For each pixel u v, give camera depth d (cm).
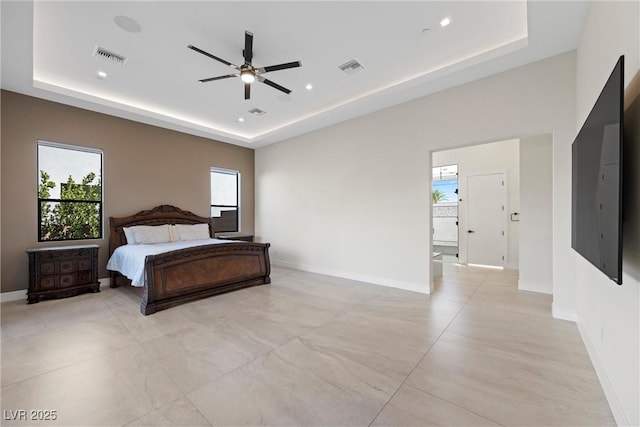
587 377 200
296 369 213
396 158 446
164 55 325
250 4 247
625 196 150
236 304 366
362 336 270
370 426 156
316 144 569
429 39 298
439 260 513
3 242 380
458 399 178
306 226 592
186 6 249
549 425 156
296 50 318
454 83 372
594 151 166
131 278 373
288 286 459
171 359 228
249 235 686
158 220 529
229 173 679
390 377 202
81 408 171
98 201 472
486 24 275
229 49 314
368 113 480
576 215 219
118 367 216
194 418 163
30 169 402
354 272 507
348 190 514
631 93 143
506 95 340
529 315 318
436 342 256
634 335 139
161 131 547
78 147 447
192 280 378
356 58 334
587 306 242
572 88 298
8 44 280
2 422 159
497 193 600
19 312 337
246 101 460
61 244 433
